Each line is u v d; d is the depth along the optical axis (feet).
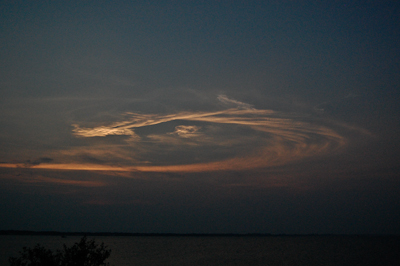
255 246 413.39
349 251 295.28
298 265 175.01
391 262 193.16
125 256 227.61
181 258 215.51
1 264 173.58
